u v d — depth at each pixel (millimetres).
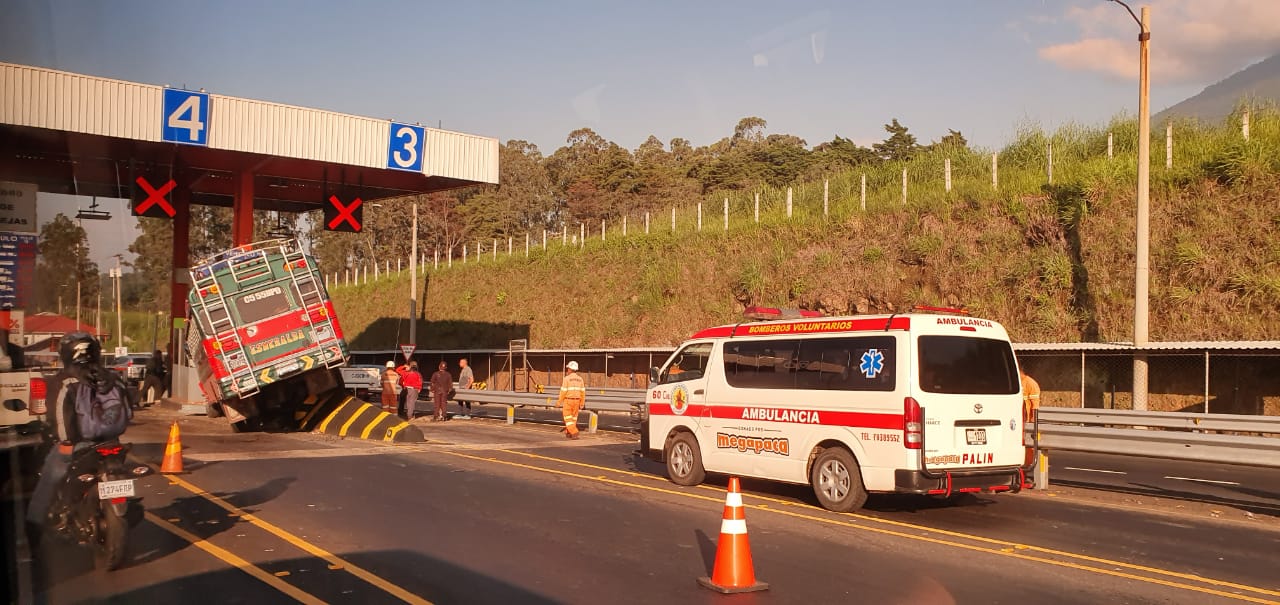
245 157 26984
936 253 31141
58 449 7855
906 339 10930
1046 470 13797
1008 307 28062
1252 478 15406
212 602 6883
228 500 11461
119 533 7727
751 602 7156
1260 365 21188
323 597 7059
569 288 46938
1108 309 25469
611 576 7875
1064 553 9156
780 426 12203
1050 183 29906
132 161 27125
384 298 63656
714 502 12008
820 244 36031
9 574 7383
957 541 9680
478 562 8305
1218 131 29516
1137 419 18859
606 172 85438
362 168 28016
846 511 11375
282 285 20109
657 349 34594
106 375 7945
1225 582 8055
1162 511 11945
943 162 38656
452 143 28172
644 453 14594
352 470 14484
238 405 20391
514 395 26000
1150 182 27109
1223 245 24469
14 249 10773
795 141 79438
